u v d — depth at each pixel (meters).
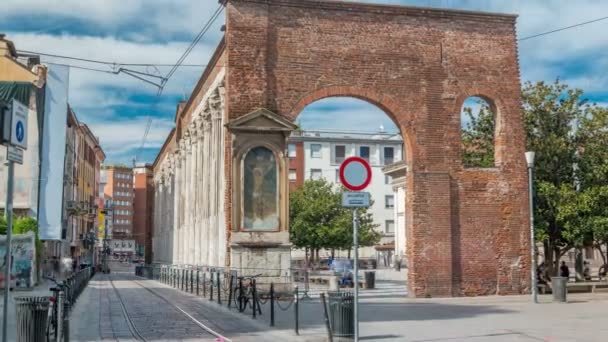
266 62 27.39
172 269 40.94
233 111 26.95
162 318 19.84
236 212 26.77
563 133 31.95
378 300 26.86
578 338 15.08
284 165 27.34
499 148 29.52
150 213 84.31
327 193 64.31
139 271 65.50
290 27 27.83
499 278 28.75
